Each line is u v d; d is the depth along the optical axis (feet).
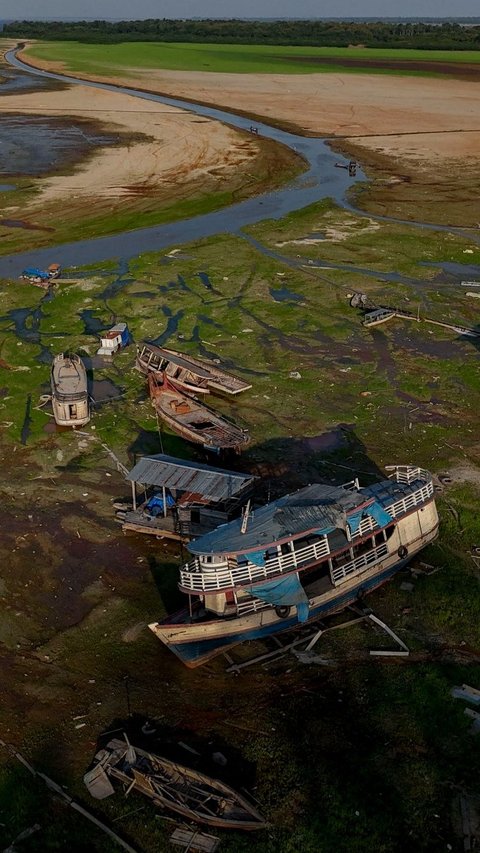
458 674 69.15
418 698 66.59
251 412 117.60
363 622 76.64
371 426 113.19
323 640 74.49
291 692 68.28
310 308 157.69
